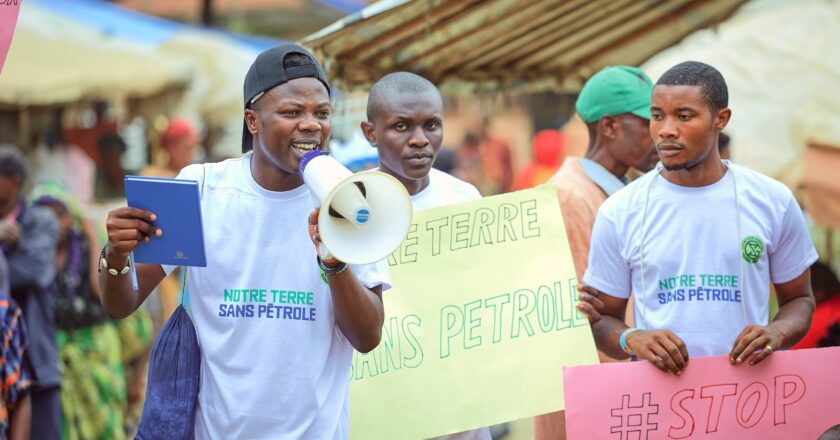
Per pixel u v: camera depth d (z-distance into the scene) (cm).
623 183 554
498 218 493
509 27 611
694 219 444
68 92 1062
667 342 428
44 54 1068
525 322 482
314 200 355
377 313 385
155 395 390
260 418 385
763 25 792
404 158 520
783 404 436
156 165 1155
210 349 389
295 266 390
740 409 436
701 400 436
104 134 1150
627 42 670
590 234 540
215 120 1112
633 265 453
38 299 712
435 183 542
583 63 690
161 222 364
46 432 702
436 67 650
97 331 776
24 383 548
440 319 484
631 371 438
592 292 467
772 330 430
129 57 1075
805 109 763
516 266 488
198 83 1100
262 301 388
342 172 336
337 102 608
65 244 768
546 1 586
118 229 361
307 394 388
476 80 671
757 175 450
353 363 479
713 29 660
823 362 438
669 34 664
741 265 441
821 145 753
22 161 755
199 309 394
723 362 434
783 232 446
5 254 716
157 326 879
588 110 555
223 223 391
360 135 680
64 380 761
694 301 442
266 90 380
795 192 767
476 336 482
